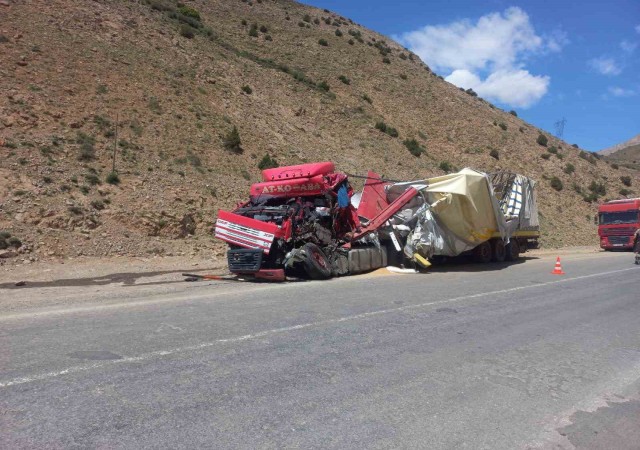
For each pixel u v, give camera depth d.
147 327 7.48
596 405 5.22
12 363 5.62
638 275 16.77
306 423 4.39
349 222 15.66
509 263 20.56
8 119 20.59
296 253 13.25
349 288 12.11
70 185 18.69
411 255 16.42
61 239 16.22
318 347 6.70
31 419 4.21
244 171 26.19
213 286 12.29
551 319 9.31
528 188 22.73
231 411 4.55
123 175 20.83
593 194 49.81
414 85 59.00
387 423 4.49
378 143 41.25
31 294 10.91
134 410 4.46
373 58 62.56
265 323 7.93
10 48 24.97
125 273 14.59
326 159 33.59
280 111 37.34
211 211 21.53
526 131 60.69
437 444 4.16
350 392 5.17
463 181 16.88
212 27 51.69
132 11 37.47
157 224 19.03
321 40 60.97
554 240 36.69
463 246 17.91
